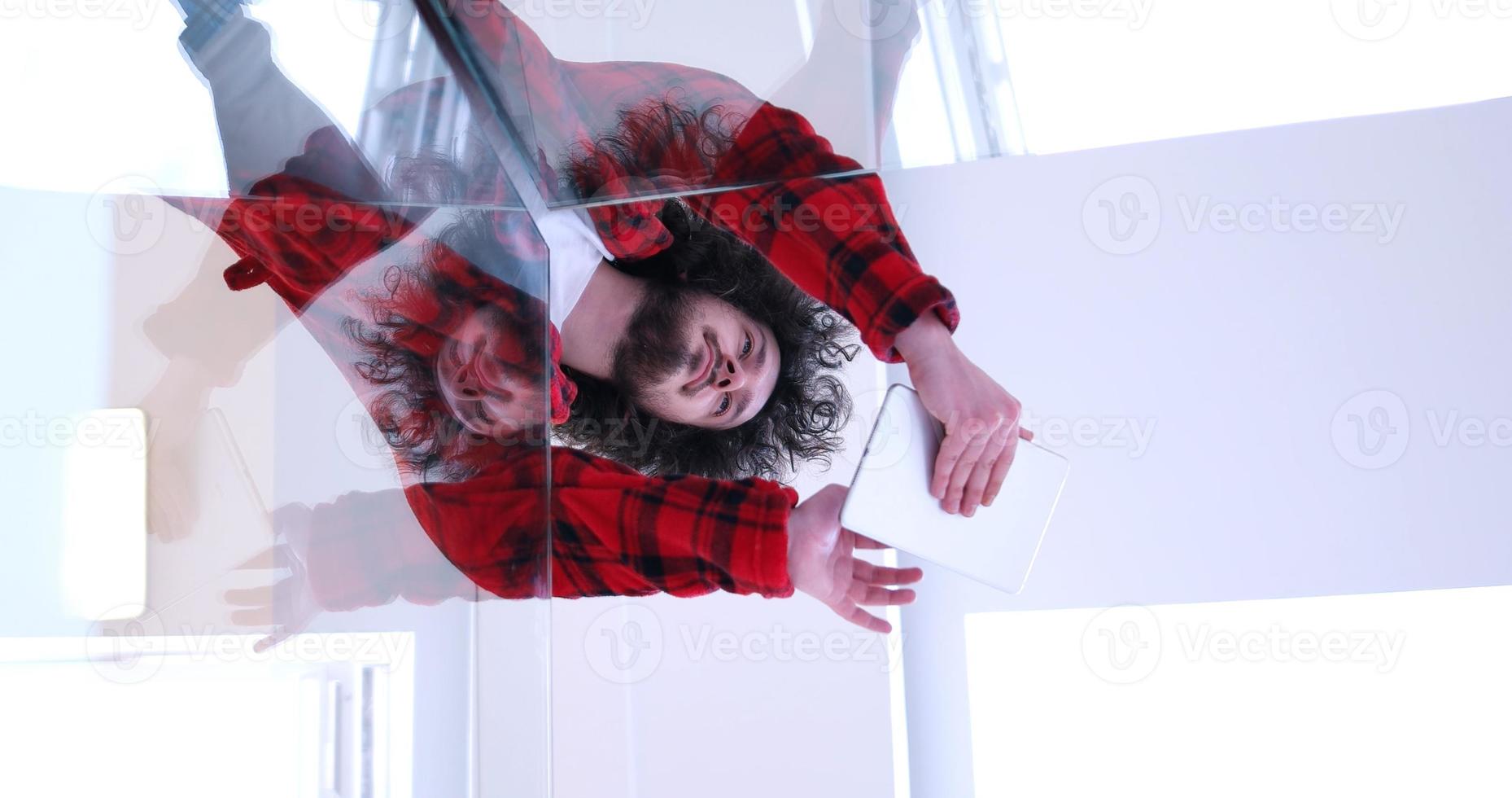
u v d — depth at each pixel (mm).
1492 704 1383
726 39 569
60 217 247
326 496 353
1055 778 1523
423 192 483
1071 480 1586
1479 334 1436
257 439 312
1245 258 1550
